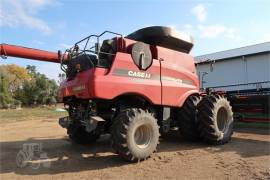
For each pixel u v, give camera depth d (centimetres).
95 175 505
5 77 5350
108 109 654
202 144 744
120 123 564
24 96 5525
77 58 648
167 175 493
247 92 1133
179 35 740
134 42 649
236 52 1326
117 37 632
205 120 713
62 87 696
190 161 579
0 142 865
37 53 728
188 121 743
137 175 498
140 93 620
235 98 1003
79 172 525
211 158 597
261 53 1244
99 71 572
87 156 646
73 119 676
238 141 773
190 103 743
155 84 651
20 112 2858
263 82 1184
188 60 761
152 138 598
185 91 726
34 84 5578
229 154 625
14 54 709
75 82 620
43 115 2305
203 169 521
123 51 627
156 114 695
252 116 978
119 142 558
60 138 919
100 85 564
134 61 619
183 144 750
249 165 534
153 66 655
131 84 604
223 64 1347
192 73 763
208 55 1405
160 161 585
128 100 652
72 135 762
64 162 597
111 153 673
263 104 946
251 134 878
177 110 764
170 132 934
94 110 616
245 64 1288
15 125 1447
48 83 5659
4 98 4859
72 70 667
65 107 732
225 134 739
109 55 610
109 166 559
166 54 702
